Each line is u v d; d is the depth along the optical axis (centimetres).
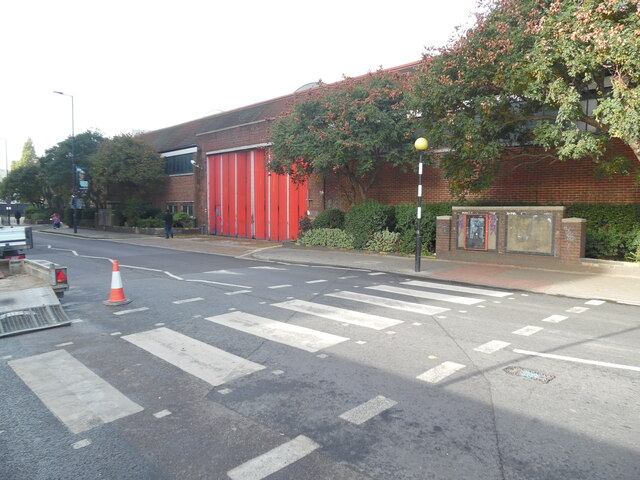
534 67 1056
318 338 668
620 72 970
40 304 802
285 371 540
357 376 523
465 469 339
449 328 721
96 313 841
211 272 1375
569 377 516
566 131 1112
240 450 370
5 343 659
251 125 2795
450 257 1538
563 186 1581
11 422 423
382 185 2136
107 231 3759
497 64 1200
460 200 1658
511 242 1402
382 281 1188
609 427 401
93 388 497
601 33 910
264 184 2756
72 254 1969
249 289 1066
